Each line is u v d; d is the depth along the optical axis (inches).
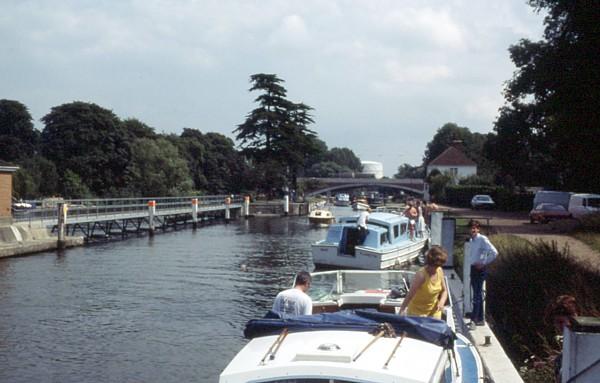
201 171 4503.0
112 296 1001.5
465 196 3351.4
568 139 1207.6
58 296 994.7
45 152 3543.3
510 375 417.1
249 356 273.0
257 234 2217.0
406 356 269.1
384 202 4564.5
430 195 4367.6
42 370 636.1
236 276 1215.6
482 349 477.4
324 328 300.4
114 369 640.4
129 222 2556.6
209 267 1337.4
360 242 1216.2
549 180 2753.4
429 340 294.2
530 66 2231.8
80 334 770.8
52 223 1702.8
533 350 492.7
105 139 3567.9
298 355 263.0
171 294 1023.6
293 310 382.9
